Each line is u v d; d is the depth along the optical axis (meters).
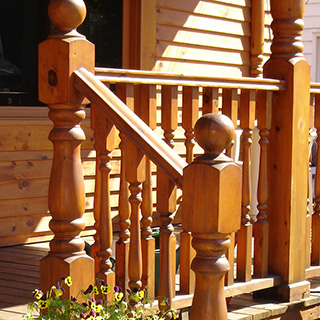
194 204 3.10
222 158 3.09
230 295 4.86
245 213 5.07
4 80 7.18
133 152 3.69
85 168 7.33
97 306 3.30
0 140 6.67
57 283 3.51
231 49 8.95
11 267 5.96
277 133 5.36
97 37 7.71
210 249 3.08
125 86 4.15
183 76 4.43
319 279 6.19
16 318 4.46
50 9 3.97
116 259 4.16
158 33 7.89
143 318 3.53
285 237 5.32
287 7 5.39
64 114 3.86
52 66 3.89
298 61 5.32
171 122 4.35
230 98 4.86
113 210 7.61
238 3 8.93
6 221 6.81
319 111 5.82
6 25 7.19
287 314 5.26
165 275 3.65
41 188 7.07
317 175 5.88
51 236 7.23
